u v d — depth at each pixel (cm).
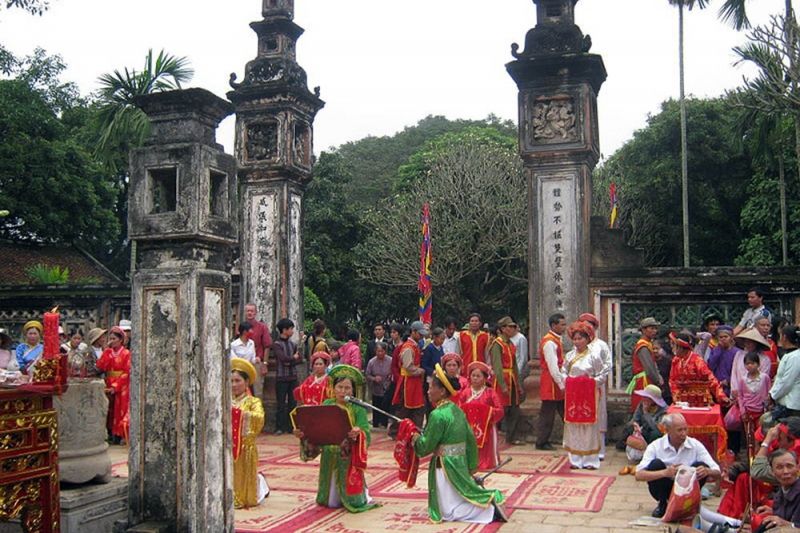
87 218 2567
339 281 3108
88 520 593
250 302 1355
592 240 1191
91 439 626
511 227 2841
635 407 1008
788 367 716
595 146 1220
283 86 1349
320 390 822
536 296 1191
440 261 2873
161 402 561
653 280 1138
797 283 1080
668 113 2870
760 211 2450
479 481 707
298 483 872
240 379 752
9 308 1536
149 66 1719
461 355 1205
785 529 503
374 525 671
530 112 1212
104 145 1736
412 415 1232
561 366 1031
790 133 2116
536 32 1225
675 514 625
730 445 946
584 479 872
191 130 579
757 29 1551
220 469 578
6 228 2506
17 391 477
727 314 1120
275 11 1402
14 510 479
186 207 566
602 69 1214
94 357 1125
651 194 2847
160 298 568
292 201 1384
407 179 3525
